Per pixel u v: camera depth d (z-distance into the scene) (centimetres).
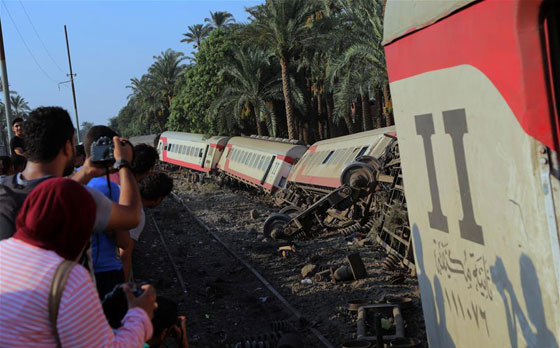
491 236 279
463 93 286
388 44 382
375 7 2517
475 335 310
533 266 246
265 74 3869
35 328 196
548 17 226
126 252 413
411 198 376
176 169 5481
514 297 264
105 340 205
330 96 4144
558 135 228
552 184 229
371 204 1510
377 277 1090
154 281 1188
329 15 3409
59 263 202
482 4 258
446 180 318
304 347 746
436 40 308
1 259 205
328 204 1533
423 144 342
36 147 272
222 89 4434
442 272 343
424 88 330
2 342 195
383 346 621
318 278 1123
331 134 4319
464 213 303
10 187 277
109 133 370
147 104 7806
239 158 3353
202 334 844
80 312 198
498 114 257
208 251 1564
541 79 229
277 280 1171
